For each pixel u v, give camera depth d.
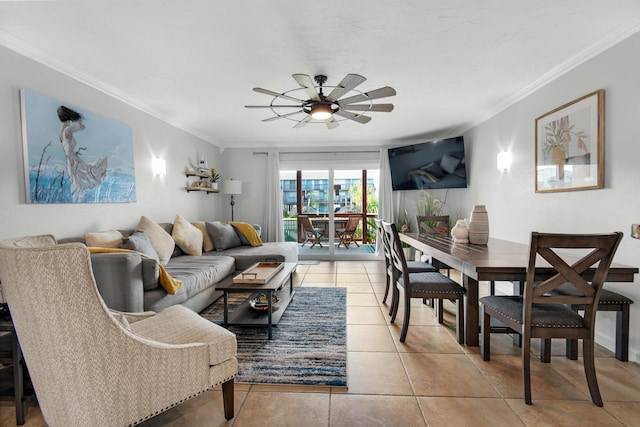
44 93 2.39
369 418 1.58
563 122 2.69
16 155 2.18
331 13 1.90
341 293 3.72
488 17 1.96
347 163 5.93
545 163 2.94
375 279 4.43
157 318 1.75
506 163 3.59
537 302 1.66
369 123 4.60
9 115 2.13
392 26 2.05
